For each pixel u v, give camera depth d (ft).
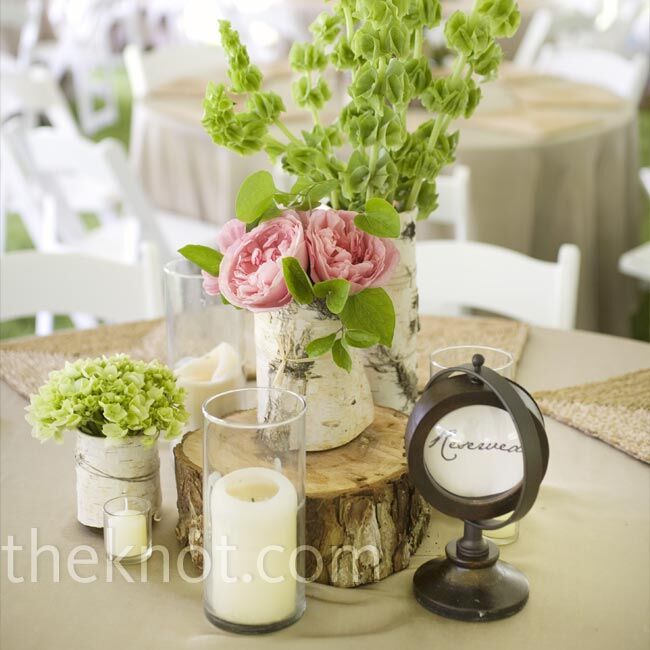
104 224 11.14
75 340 5.08
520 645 2.82
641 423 4.12
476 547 2.97
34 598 3.03
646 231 14.24
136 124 10.41
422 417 2.80
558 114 9.51
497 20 3.32
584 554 3.28
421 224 8.84
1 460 3.92
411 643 2.82
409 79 3.33
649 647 2.83
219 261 3.15
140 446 3.29
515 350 4.93
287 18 16.14
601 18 19.51
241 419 3.48
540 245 9.14
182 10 23.00
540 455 2.68
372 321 3.05
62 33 20.66
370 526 3.05
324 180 3.45
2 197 10.33
